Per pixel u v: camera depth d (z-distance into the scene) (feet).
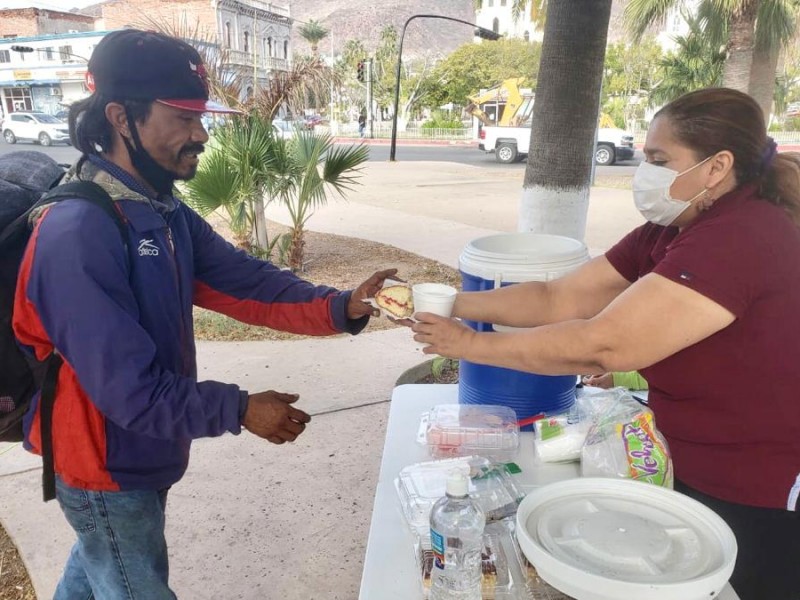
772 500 4.95
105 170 5.07
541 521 4.17
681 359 5.01
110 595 5.56
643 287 4.71
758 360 4.73
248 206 24.35
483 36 78.89
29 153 5.87
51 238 4.54
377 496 5.31
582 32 13.12
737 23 38.91
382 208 39.01
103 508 5.27
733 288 4.50
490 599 4.09
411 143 115.75
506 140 72.33
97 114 5.02
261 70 25.71
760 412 4.85
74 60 143.13
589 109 13.65
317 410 13.10
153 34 5.05
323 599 8.13
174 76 4.97
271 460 11.26
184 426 4.83
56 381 4.98
